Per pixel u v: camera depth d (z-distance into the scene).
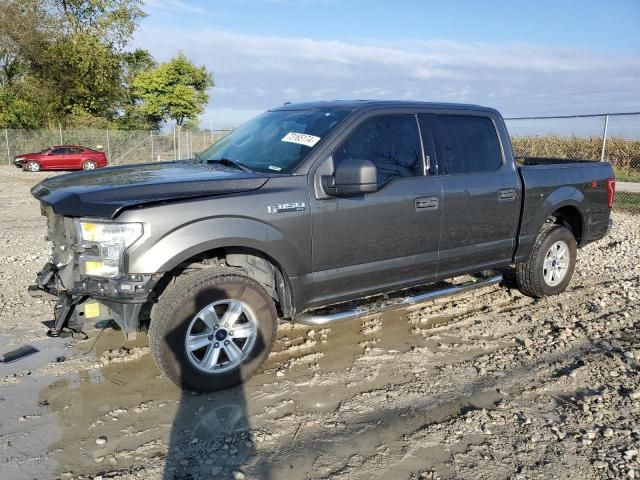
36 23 35.75
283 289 4.17
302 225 4.04
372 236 4.43
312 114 4.70
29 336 4.89
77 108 40.12
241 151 4.74
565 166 6.00
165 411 3.65
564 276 6.15
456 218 4.96
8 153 32.88
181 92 42.75
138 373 4.20
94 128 39.44
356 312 4.46
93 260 3.54
